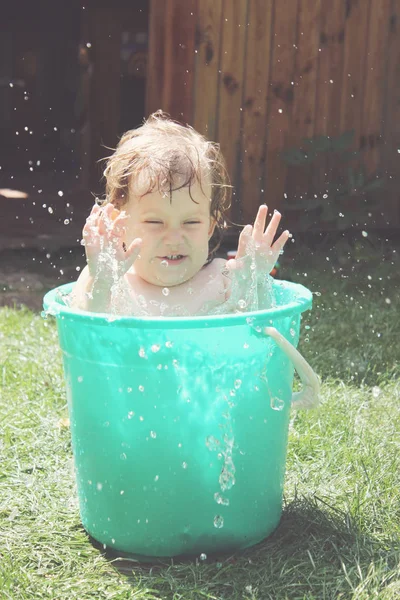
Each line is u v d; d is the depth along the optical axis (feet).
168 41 20.34
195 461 6.78
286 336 7.09
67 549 7.36
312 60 21.29
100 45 29.58
